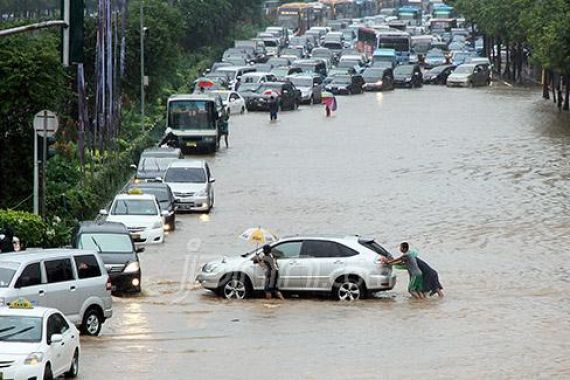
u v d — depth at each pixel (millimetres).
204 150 151500
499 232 98938
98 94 125562
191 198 110375
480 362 58562
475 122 182250
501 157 143375
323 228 101188
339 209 110688
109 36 128000
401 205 112312
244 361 58750
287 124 183750
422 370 56781
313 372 56344
